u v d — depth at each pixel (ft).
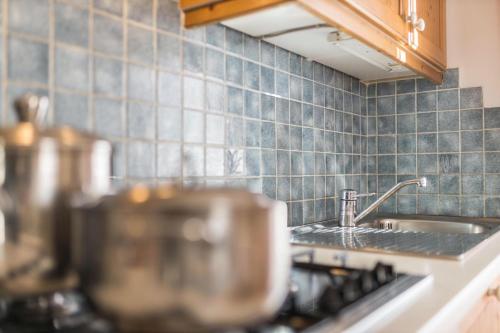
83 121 2.91
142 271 1.37
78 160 1.82
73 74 2.85
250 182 4.36
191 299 1.36
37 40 2.66
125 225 1.39
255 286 1.45
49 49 2.72
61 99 2.78
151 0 3.39
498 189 5.77
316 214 5.41
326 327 1.77
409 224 5.88
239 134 4.22
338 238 4.06
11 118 2.53
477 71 5.90
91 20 2.96
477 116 5.89
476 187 5.90
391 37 4.52
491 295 3.14
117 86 3.13
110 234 1.43
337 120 5.90
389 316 2.01
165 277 1.36
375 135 6.59
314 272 2.79
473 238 4.00
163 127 3.46
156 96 3.41
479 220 5.54
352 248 3.49
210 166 3.89
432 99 6.18
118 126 3.13
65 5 2.81
